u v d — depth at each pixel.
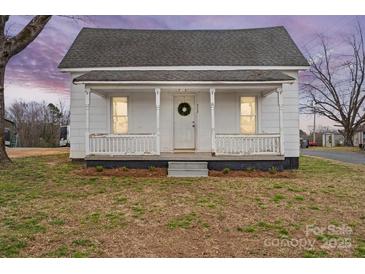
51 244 4.45
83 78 10.62
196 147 12.53
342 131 39.62
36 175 9.62
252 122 12.45
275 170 10.18
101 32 14.60
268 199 6.95
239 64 12.17
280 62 12.06
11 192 7.46
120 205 6.43
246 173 9.98
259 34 14.49
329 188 8.09
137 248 4.35
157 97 10.73
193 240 4.65
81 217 5.65
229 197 7.10
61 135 29.05
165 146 12.55
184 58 12.73
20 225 5.20
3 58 10.84
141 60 12.55
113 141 10.82
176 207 6.29
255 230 5.06
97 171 10.10
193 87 10.86
